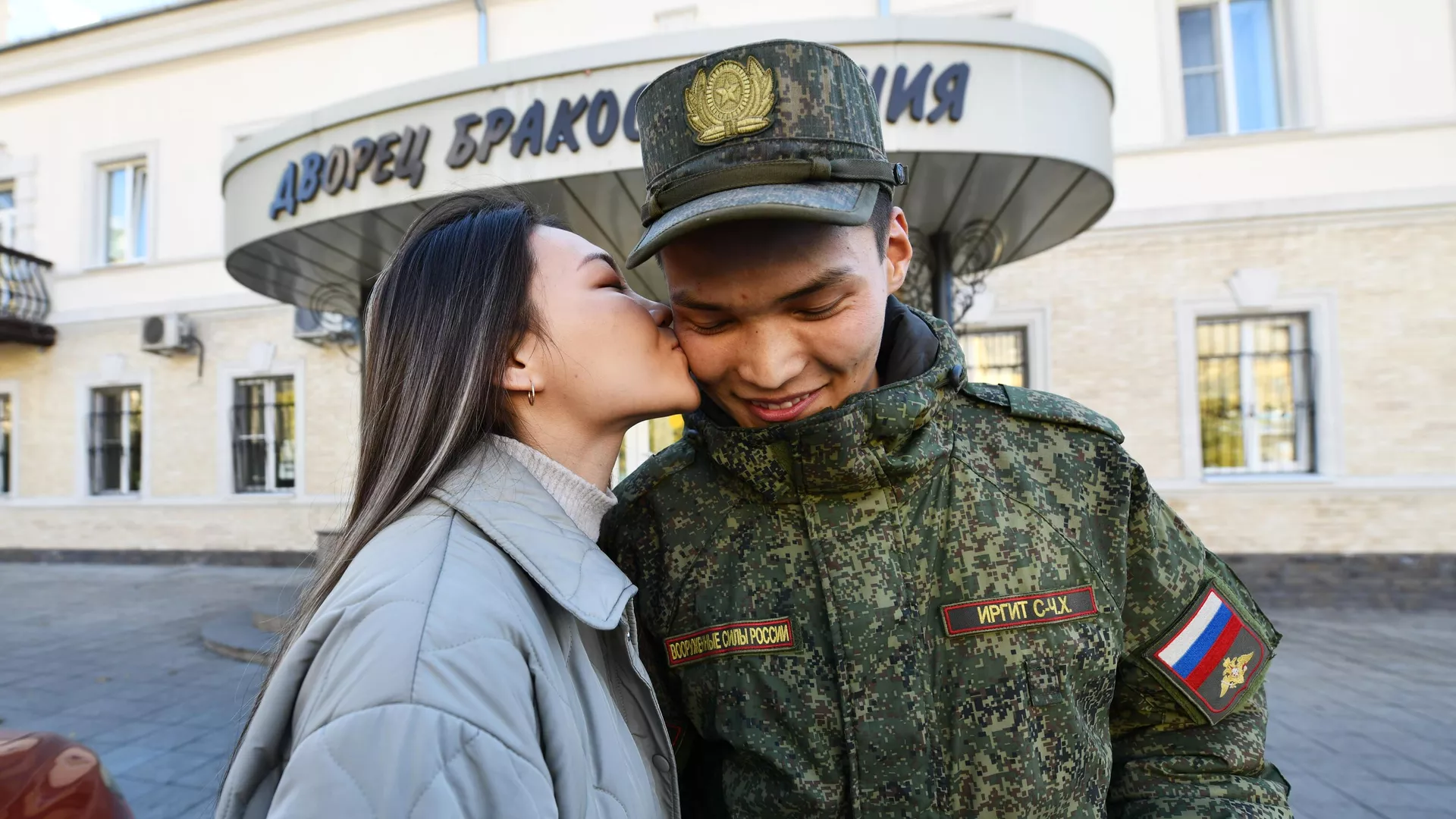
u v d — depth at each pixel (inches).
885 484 31.8
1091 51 122.3
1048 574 31.4
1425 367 236.8
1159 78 256.4
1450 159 240.8
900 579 31.2
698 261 26.7
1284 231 246.8
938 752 29.8
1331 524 238.4
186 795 113.1
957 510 32.2
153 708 151.5
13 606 259.8
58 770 45.6
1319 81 247.8
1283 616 222.2
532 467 30.4
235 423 339.0
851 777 29.5
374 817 19.4
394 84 324.2
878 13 273.7
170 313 338.6
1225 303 249.0
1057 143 118.6
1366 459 237.9
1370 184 244.7
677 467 37.3
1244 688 34.4
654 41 114.0
